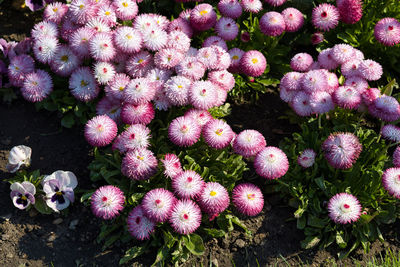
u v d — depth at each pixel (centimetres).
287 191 69
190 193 61
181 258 63
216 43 74
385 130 66
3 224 67
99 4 73
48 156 73
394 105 65
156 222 61
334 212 61
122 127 71
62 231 67
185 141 64
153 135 71
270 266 65
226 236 66
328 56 73
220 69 71
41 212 67
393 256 65
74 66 73
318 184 67
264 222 68
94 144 66
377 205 65
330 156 63
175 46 72
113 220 66
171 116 72
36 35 74
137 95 66
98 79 70
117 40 69
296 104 69
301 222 66
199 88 66
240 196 62
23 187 65
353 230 65
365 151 69
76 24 74
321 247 66
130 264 64
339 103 66
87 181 71
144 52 72
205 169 66
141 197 65
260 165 63
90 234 67
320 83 68
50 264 64
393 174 62
